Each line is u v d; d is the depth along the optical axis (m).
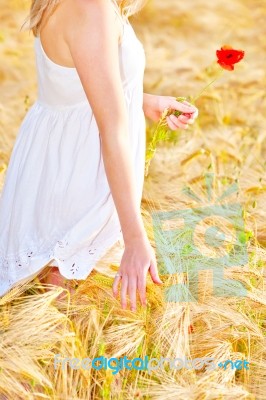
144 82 6.32
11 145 4.89
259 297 3.24
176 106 3.08
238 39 7.77
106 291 3.07
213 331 3.03
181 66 6.70
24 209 2.94
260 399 2.87
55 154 2.88
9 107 5.66
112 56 2.50
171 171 4.53
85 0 2.52
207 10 8.52
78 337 2.88
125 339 2.88
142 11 8.24
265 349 3.03
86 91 2.51
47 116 2.90
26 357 2.73
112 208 2.85
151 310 3.11
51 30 2.65
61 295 3.05
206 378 2.76
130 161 2.49
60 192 2.85
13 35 7.27
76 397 2.72
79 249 2.86
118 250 3.08
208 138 5.10
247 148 4.95
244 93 5.92
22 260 2.91
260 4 8.83
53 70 2.73
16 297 3.00
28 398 2.66
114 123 2.48
